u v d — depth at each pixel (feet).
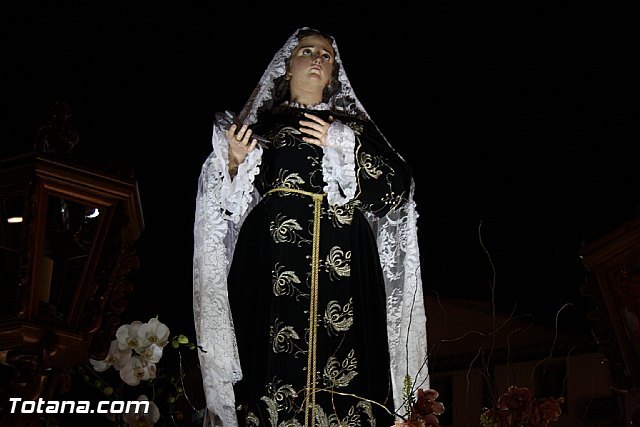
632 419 14.24
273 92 14.71
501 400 11.23
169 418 12.59
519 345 20.30
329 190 13.57
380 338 13.26
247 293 13.43
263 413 12.64
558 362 20.04
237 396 12.87
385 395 12.93
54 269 11.43
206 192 13.69
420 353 13.87
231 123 13.75
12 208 11.32
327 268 13.50
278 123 14.15
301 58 14.78
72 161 11.66
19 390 11.07
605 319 13.97
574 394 19.65
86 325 11.36
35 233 11.14
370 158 13.97
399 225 14.32
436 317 20.40
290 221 13.61
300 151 13.87
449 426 19.84
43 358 11.09
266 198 13.76
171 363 17.15
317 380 12.85
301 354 12.96
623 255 13.50
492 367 20.16
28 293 11.02
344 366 13.00
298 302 13.24
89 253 11.48
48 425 11.62
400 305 14.06
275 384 12.77
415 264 14.15
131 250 11.98
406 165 14.38
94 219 11.64
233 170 13.70
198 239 13.56
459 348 20.36
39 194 11.25
